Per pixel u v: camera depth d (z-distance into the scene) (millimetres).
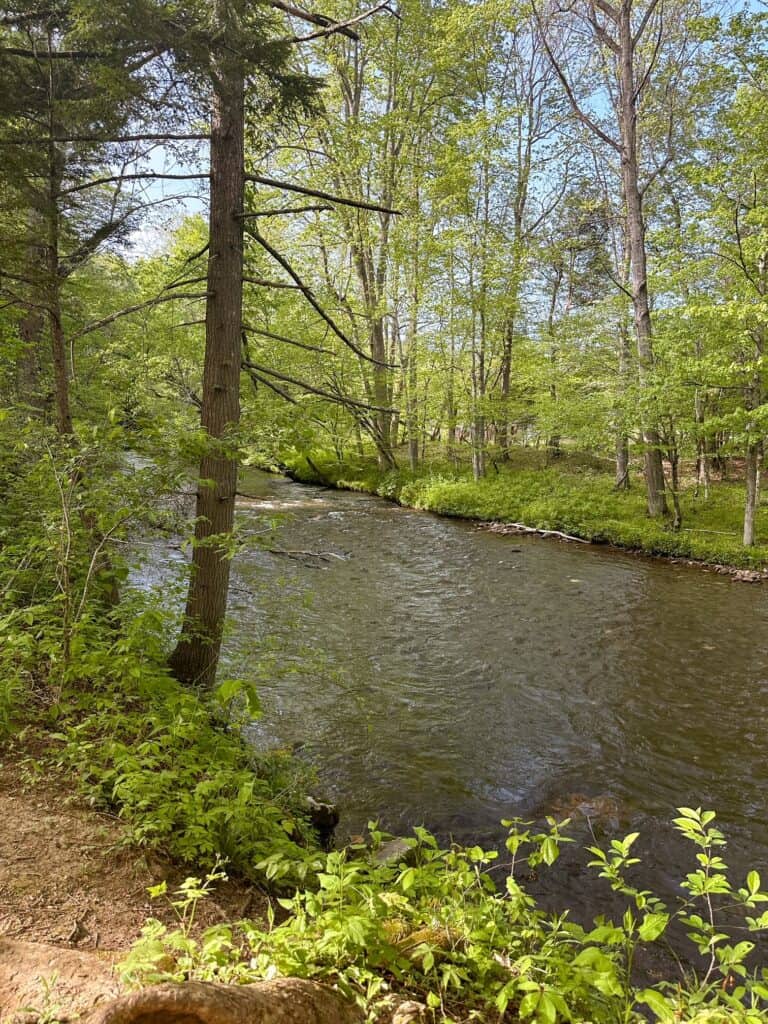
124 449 4629
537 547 15250
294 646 8438
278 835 3715
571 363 19234
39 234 5781
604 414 16500
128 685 4211
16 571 4676
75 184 6184
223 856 3256
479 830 5133
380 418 21906
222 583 6078
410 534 16422
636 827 5191
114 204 6281
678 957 3805
